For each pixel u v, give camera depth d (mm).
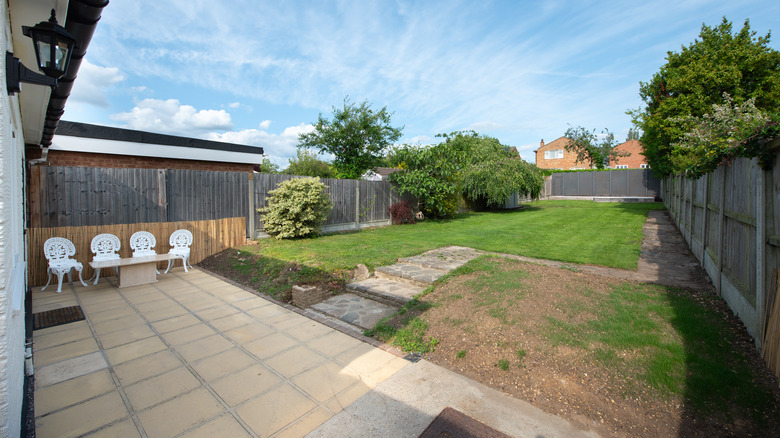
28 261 6137
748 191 3834
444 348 3754
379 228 12469
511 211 18688
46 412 2729
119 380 3209
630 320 3939
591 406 2783
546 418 2680
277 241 9227
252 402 2887
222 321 4660
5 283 1861
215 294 5844
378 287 5703
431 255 7512
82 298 5609
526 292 4785
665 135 12133
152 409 2787
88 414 2717
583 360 3291
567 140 40188
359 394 3004
